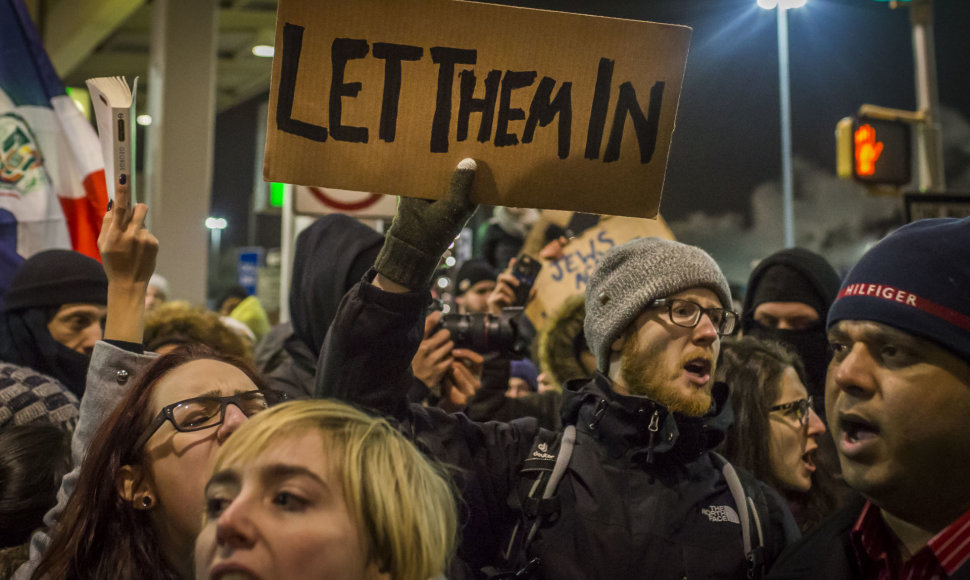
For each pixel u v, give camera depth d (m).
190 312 4.04
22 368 2.87
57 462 2.22
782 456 2.72
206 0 12.12
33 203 4.64
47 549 1.73
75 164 4.76
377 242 2.71
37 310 3.52
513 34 1.89
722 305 2.28
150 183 12.12
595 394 2.23
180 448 1.69
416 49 1.88
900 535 1.38
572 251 4.30
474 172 1.89
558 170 1.93
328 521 1.18
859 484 1.32
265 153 1.87
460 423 2.26
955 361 1.27
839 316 1.37
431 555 1.26
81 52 15.94
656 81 1.93
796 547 1.58
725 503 2.13
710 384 2.23
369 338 1.92
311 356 3.26
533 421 2.35
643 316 2.21
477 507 2.16
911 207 4.93
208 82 12.11
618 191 1.95
